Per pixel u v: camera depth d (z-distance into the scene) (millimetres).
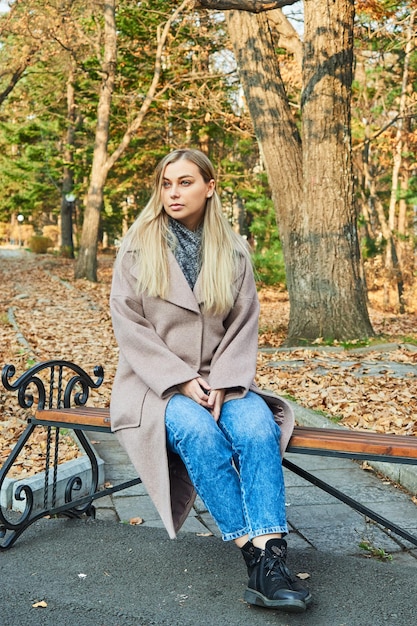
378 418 5605
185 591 2707
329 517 3699
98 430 3062
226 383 2766
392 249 24125
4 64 21125
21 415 5797
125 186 29031
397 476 4297
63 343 10219
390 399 6281
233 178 24812
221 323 2992
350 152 9891
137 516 3676
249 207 20484
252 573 2518
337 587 2725
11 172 35594
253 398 2807
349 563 2959
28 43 19422
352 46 9742
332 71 9625
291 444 2768
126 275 3031
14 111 31438
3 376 3229
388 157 26062
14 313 13773
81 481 3756
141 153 25938
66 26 18953
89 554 3064
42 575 2848
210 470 2592
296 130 10461
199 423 2631
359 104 21766
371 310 19469
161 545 3176
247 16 10352
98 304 15914
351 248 9867
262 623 2445
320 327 9797
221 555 3064
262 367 7953
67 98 29875
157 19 20547
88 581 2795
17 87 31203
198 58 20438
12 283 21031
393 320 15414
